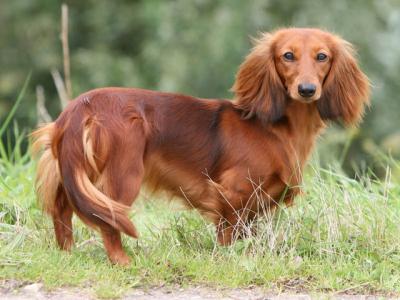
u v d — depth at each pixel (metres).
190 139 9.98
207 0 24.53
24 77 27.66
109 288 8.65
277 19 24.31
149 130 9.77
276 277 9.30
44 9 27.89
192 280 9.19
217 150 10.04
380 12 24.98
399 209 11.18
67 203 9.87
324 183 11.16
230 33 23.70
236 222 10.09
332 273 9.42
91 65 25.09
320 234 10.27
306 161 10.50
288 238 10.10
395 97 24.80
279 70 10.13
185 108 10.07
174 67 23.80
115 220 9.20
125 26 26.61
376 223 10.45
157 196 10.23
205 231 10.50
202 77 24.06
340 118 10.43
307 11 24.12
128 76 24.83
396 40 24.92
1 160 13.19
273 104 10.07
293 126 10.19
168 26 24.39
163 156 9.91
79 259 9.45
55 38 27.72
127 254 9.67
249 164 9.97
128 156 9.47
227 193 9.98
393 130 24.28
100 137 9.38
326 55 10.12
